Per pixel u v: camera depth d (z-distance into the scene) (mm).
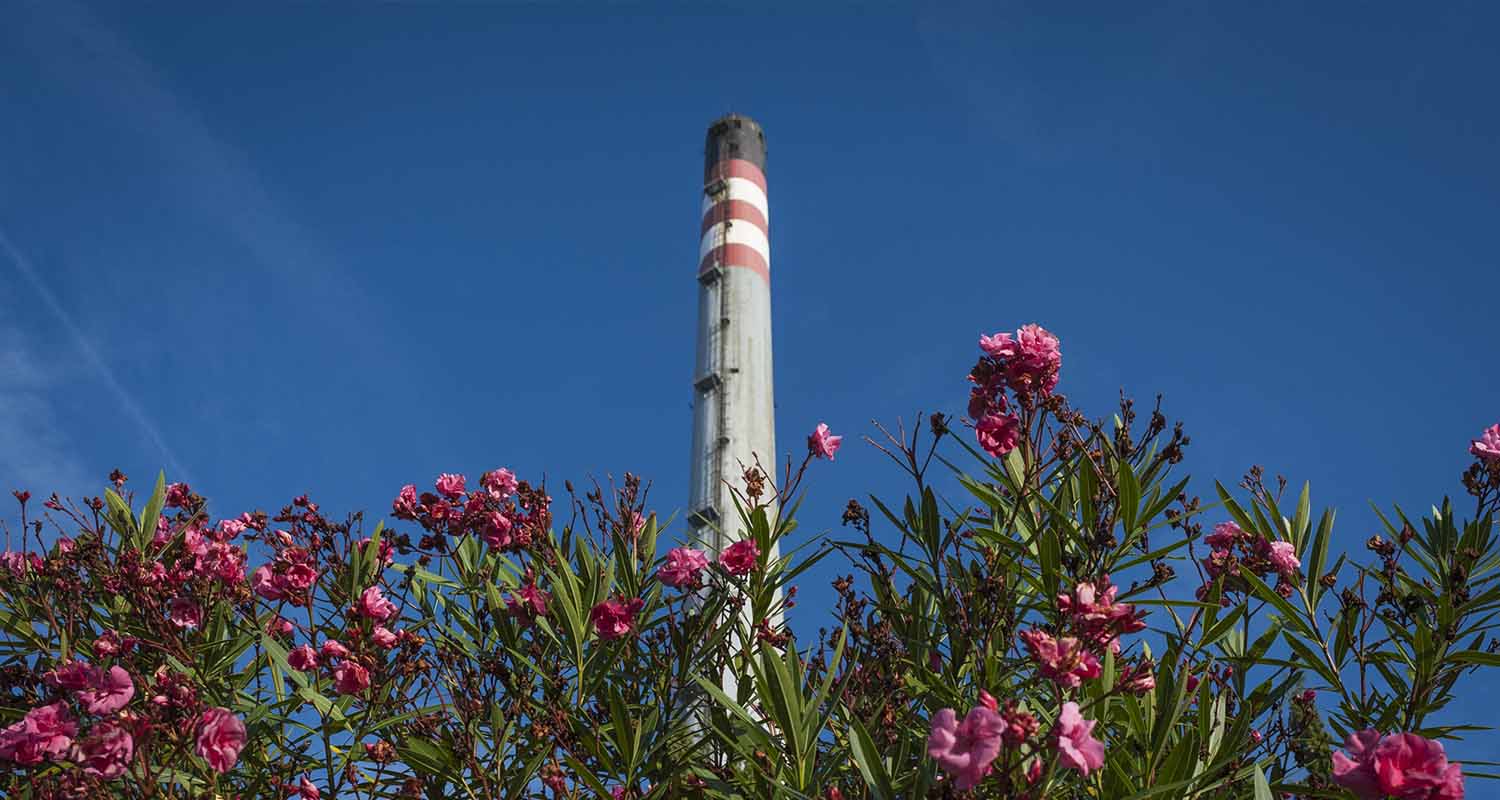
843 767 4242
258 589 5020
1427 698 4539
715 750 4516
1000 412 4551
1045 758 3170
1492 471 4914
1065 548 4676
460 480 5785
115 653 4688
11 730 3854
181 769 4211
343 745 4773
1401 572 4977
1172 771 3701
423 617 5457
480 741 4613
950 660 4586
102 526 5277
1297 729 4891
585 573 5090
